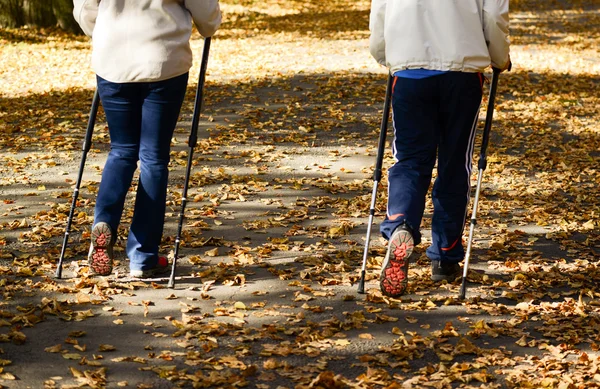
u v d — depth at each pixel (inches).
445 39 292.4
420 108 299.9
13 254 342.6
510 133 652.1
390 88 316.2
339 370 241.8
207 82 896.3
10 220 398.6
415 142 302.2
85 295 292.4
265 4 2055.9
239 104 761.6
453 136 305.9
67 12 1402.6
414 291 310.7
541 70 996.6
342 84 871.7
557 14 1747.0
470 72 294.8
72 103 772.6
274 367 240.4
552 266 344.8
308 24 1669.5
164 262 325.1
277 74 953.5
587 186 499.5
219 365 240.2
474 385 235.1
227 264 336.5
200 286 311.0
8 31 1339.8
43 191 458.3
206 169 519.8
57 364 237.9
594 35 1408.7
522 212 435.5
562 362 249.3
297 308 290.0
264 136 628.1
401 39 297.4
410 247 285.3
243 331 265.9
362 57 1127.6
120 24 302.8
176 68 305.1
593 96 826.2
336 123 679.7
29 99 805.2
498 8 292.0
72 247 354.6
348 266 335.6
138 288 306.8
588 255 363.3
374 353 253.8
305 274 322.0
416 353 253.3
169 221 400.8
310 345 256.4
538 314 291.4
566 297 309.6
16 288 298.0
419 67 294.7
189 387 227.5
